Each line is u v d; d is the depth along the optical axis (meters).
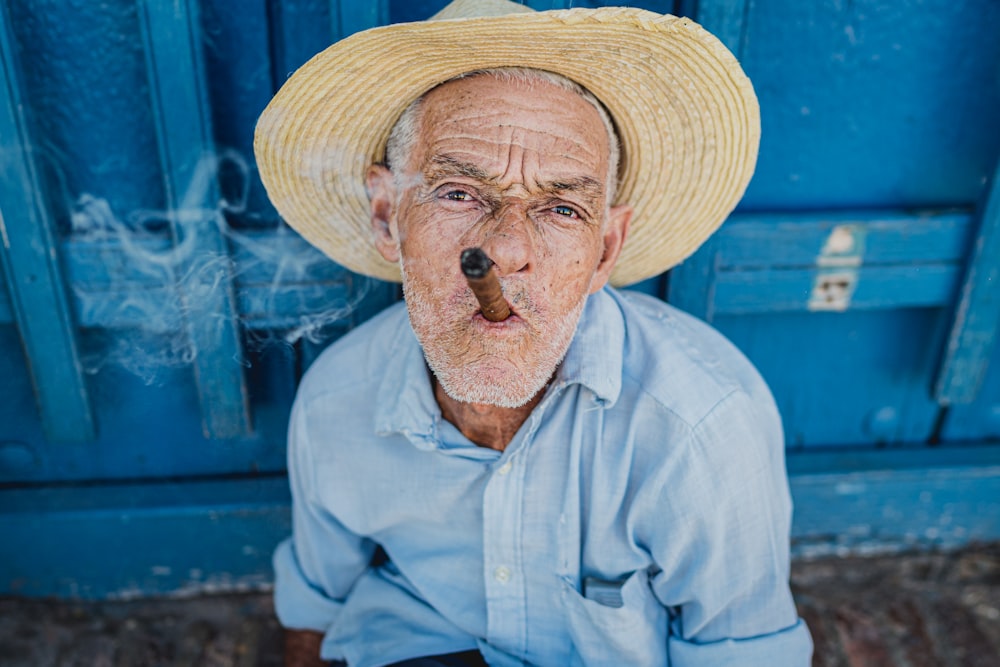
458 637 1.28
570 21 0.89
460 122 1.02
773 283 1.64
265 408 1.74
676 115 1.12
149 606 1.84
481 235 1.01
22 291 1.50
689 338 1.25
